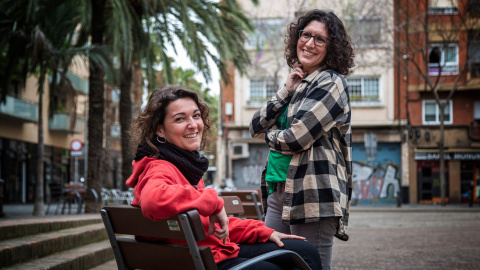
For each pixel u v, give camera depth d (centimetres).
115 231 222
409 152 2792
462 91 2772
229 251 231
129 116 1498
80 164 3466
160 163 215
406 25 2409
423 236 1027
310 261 238
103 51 1401
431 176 2778
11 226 497
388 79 2809
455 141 2777
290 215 256
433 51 2764
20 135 2752
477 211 2078
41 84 1491
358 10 2403
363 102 2827
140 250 214
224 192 432
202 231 189
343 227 263
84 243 616
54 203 2386
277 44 2402
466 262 667
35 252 466
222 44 1366
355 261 684
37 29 1359
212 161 4472
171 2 1279
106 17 1480
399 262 672
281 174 270
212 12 1356
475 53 2719
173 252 199
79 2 1298
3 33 1427
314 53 277
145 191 195
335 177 259
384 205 2720
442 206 2398
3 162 2584
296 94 273
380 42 2473
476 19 2503
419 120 2789
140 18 1426
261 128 292
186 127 222
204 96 3056
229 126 2916
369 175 2848
